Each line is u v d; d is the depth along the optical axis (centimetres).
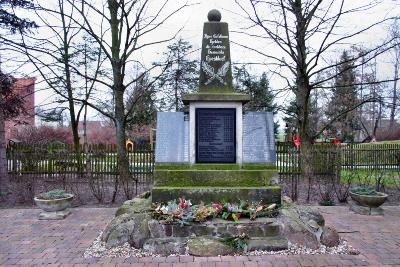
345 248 616
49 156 1599
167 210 639
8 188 1228
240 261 552
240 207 647
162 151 722
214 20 773
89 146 1691
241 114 730
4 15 1444
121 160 1432
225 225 612
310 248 604
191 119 727
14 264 553
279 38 1396
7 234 728
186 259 561
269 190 688
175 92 2016
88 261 561
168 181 701
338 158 1462
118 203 1088
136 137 3381
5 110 1653
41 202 859
